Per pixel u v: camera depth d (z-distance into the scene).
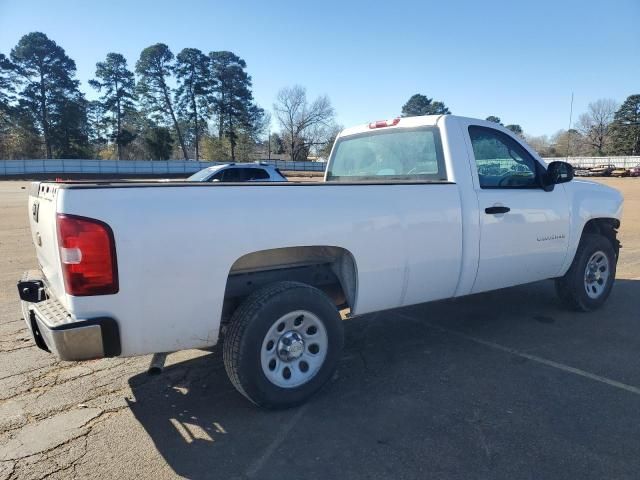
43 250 3.49
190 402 3.68
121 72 87.62
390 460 2.94
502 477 2.78
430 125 4.66
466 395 3.75
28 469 2.86
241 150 92.62
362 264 3.76
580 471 2.82
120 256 2.87
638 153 101.25
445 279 4.32
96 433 3.26
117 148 89.00
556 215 5.13
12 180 55.66
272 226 3.32
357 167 5.53
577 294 5.59
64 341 2.79
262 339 3.32
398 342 4.91
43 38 78.31
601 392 3.78
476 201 4.45
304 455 3.00
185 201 3.06
